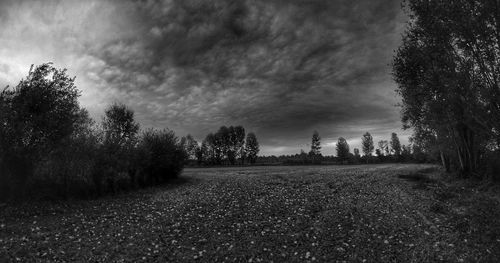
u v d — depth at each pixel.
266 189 28.42
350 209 19.69
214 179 38.50
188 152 40.69
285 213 18.75
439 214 18.20
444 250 12.09
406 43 26.12
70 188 24.80
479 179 29.64
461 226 15.22
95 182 26.83
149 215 18.20
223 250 12.41
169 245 12.91
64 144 23.88
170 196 26.03
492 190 23.91
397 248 12.52
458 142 33.34
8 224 15.51
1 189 21.03
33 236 13.44
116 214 18.64
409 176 39.00
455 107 23.17
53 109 23.11
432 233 14.47
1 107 20.89
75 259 11.02
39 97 22.17
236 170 58.59
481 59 18.77
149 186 33.94
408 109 34.38
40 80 22.75
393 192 26.75
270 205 20.97
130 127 41.97
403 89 32.69
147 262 11.02
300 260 11.40
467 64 19.86
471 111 20.53
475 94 19.80
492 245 12.25
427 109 30.19
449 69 21.17
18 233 13.88
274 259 11.47
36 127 22.16
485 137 25.16
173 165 37.41
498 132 19.62
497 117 18.95
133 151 32.34
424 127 36.22
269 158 147.50
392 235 14.20
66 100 23.81
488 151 32.12
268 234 14.59
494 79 18.30
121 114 41.84
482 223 15.19
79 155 25.38
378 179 36.66
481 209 17.80
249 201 22.69
